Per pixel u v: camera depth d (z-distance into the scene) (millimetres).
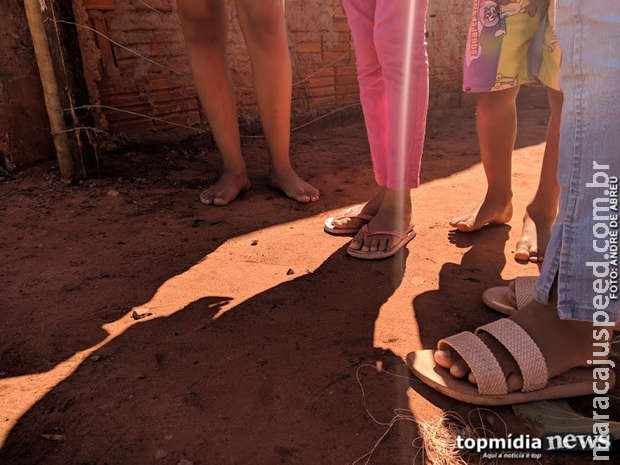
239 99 4016
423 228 2254
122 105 3467
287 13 4195
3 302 1660
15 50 2969
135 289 1742
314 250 2057
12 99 2986
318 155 3623
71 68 2785
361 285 1758
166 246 2100
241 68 3975
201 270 1882
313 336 1454
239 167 2734
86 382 1271
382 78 2035
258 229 2285
